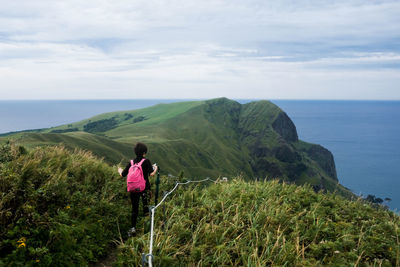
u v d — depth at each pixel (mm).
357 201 8016
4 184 4711
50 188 5184
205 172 135125
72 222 4891
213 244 4863
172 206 6387
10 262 3615
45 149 8133
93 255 4734
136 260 4230
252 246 4645
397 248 5078
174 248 4570
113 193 6832
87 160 8188
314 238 5238
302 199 7441
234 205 6410
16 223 4148
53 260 3979
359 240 5121
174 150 156125
